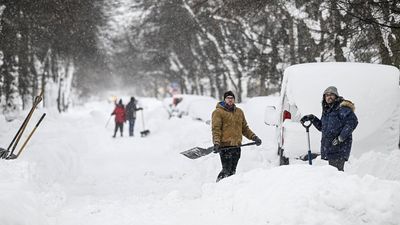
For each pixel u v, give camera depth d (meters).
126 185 24.23
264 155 26.45
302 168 14.28
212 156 28.33
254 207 13.65
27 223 13.07
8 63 54.91
